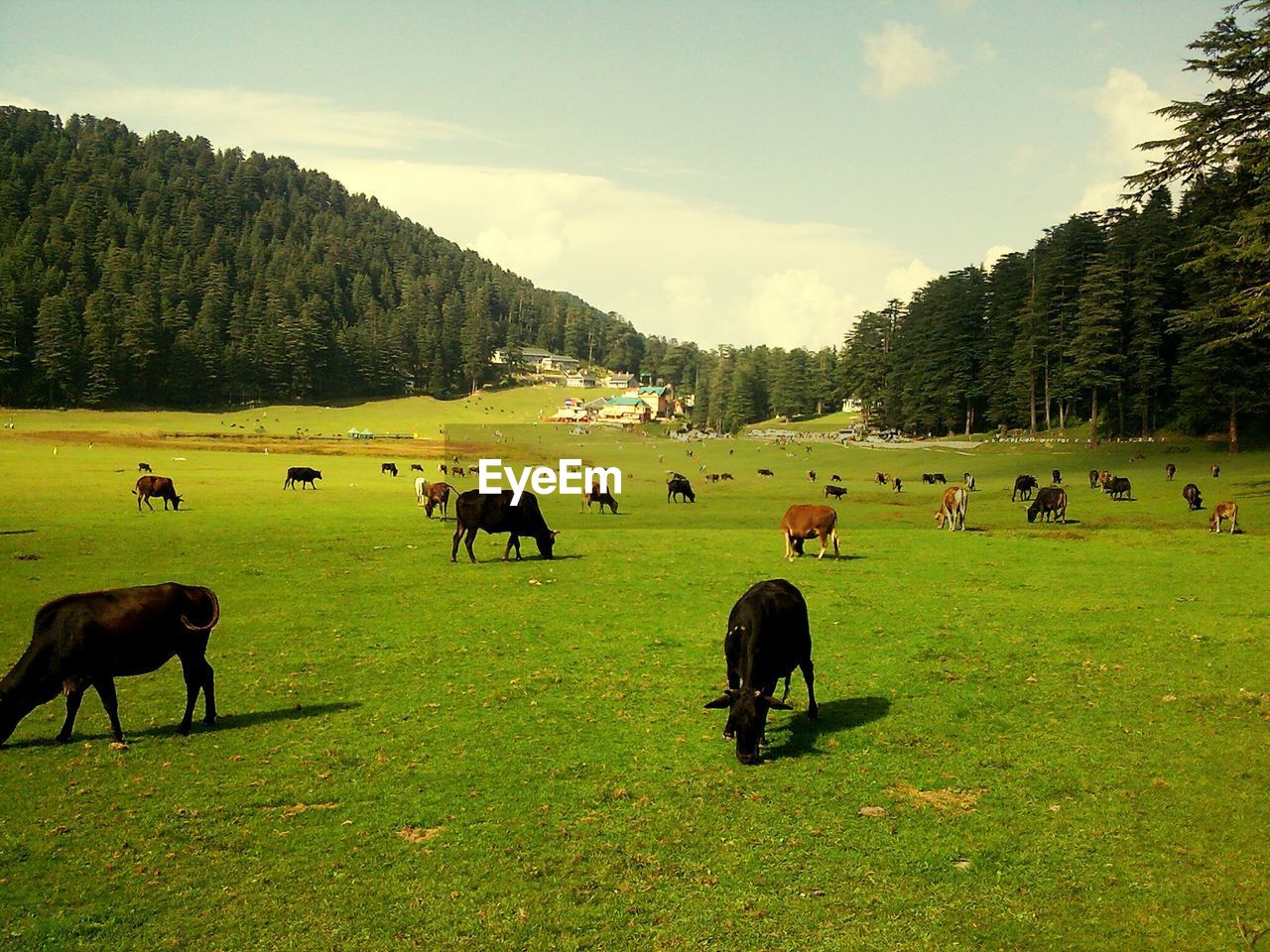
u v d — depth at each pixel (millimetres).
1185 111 40125
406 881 7770
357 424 153750
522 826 8773
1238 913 7230
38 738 11391
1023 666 14367
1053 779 9867
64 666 10781
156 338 151625
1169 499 44156
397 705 12695
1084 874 7867
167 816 9047
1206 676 13555
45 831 8711
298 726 11828
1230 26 39250
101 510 38656
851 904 7410
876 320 147125
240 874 7898
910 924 7141
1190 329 71188
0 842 8484
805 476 77438
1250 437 71750
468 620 18203
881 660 14781
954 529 35188
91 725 11914
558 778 9992
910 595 20297
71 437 91875
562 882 7742
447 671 14445
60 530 31703
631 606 19562
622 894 7547
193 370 155500
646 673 14242
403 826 8844
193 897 7516
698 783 9797
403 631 17281
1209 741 10930
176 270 190625
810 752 10742
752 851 8266
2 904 7371
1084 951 6781
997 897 7512
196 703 12898
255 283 197625
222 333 173750
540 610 19156
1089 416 97062
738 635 10719
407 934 6992
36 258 169750
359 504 45469
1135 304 82750
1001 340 106250
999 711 12219
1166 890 7594
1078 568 23828
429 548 28906
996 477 69562
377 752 10852
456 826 8797
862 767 10266
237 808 9234
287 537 31281
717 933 7008
